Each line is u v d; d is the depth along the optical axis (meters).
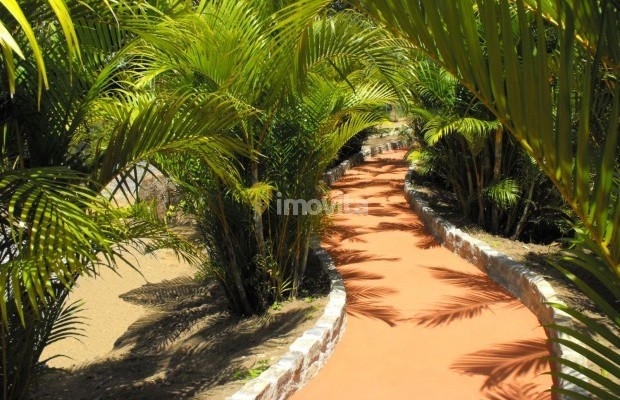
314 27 4.77
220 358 5.15
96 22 3.76
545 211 7.85
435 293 6.57
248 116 5.22
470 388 4.57
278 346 5.06
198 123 3.69
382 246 8.42
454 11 1.94
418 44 2.07
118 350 6.15
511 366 4.84
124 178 3.65
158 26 3.91
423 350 5.25
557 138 1.90
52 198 2.81
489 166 8.16
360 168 14.90
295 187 6.07
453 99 8.09
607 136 1.89
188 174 5.54
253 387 4.20
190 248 4.76
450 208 9.62
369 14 2.15
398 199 11.41
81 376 5.45
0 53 3.39
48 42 3.75
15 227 3.36
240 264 5.98
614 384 2.28
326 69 5.64
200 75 5.48
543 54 1.86
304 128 6.03
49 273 2.81
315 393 4.64
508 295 6.40
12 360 3.89
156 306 7.48
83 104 3.85
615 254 1.97
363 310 6.17
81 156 3.96
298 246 6.19
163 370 5.24
